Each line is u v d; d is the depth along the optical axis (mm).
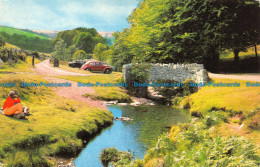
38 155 8391
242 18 33688
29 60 50781
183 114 17344
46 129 10133
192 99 19672
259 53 46719
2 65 29953
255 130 8477
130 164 7863
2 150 7777
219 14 31281
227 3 33188
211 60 35406
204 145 7355
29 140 8891
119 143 10953
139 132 12758
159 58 34469
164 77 26609
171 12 36062
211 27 33125
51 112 12922
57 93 18938
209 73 29125
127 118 15875
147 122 14961
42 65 43250
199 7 33031
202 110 15930
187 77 24375
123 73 28000
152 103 22688
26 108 11469
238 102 14211
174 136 9805
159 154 8094
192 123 10461
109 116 15680
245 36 36125
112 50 51719
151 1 37969
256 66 38969
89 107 16641
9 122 9867
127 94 25469
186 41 33375
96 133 12539
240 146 6273
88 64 38094
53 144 9398
